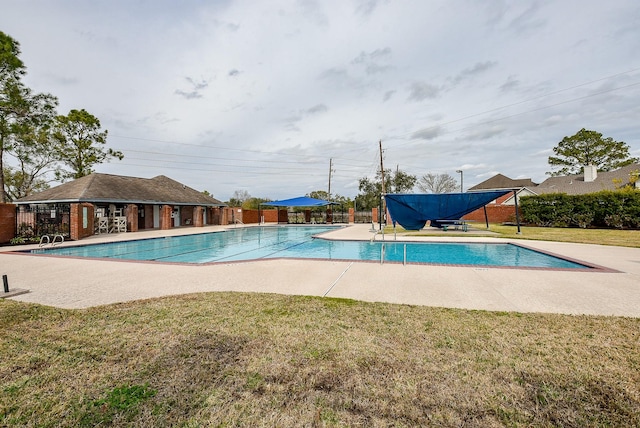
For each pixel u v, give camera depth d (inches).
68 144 1125.7
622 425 80.1
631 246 457.7
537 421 81.7
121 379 104.2
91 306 189.9
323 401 90.7
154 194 1002.1
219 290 226.1
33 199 846.5
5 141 836.0
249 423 82.2
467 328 145.0
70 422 83.4
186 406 89.3
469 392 94.5
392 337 135.1
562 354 118.6
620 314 167.0
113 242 603.2
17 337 139.0
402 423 81.3
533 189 1483.8
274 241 710.5
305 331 142.5
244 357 118.0
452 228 839.1
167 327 149.1
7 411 88.3
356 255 482.6
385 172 1865.2
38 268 314.2
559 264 360.5
